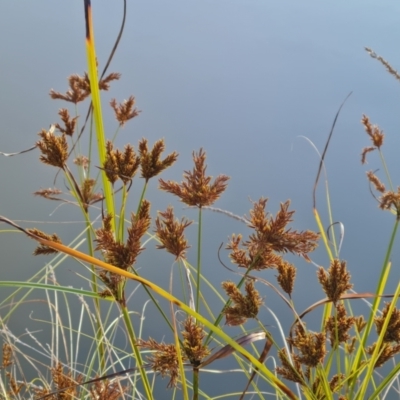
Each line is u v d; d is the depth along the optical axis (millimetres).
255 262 637
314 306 683
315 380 711
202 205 640
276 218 622
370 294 694
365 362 710
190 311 589
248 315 641
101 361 945
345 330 707
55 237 667
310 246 621
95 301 899
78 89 939
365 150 943
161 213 617
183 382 610
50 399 715
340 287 641
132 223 622
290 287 656
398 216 775
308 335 654
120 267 605
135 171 650
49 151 694
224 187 637
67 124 833
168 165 648
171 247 610
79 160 963
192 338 610
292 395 607
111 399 700
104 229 609
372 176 920
